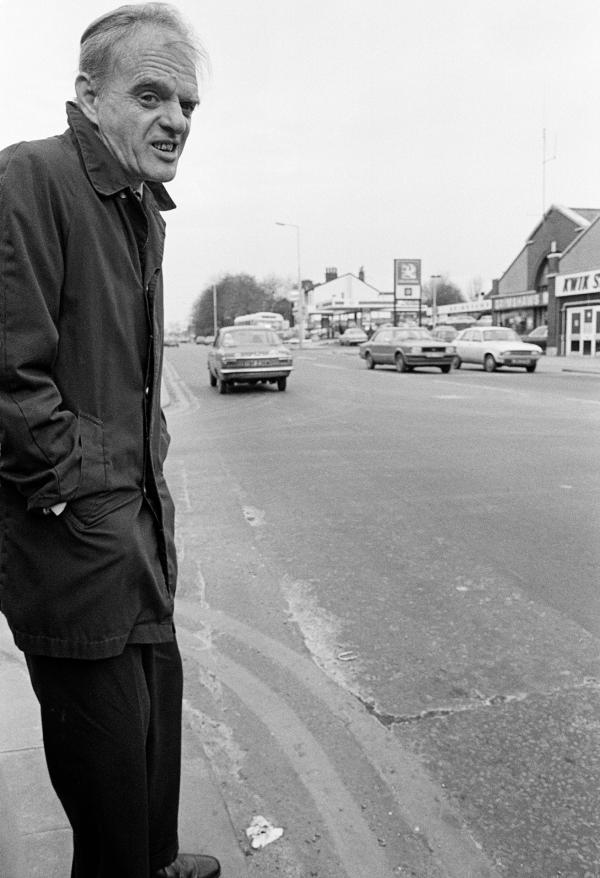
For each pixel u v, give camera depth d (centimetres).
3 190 149
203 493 697
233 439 1041
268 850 223
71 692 164
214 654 355
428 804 246
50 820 227
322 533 557
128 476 166
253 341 1817
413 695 316
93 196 159
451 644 364
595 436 1022
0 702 297
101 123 165
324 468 814
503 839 229
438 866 218
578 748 276
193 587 445
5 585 162
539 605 411
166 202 188
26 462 149
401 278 5344
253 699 313
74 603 158
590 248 3005
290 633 379
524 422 1174
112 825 167
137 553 163
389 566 479
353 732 288
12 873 149
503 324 4178
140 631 169
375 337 2628
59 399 152
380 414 1305
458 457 874
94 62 163
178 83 166
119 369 163
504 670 337
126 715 166
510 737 284
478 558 493
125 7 166
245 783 257
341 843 227
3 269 147
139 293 167
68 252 155
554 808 243
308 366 2872
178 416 1338
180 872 200
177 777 193
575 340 3105
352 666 342
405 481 741
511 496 670
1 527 161
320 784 256
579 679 329
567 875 214
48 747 170
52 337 150
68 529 156
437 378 2167
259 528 573
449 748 277
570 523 576
